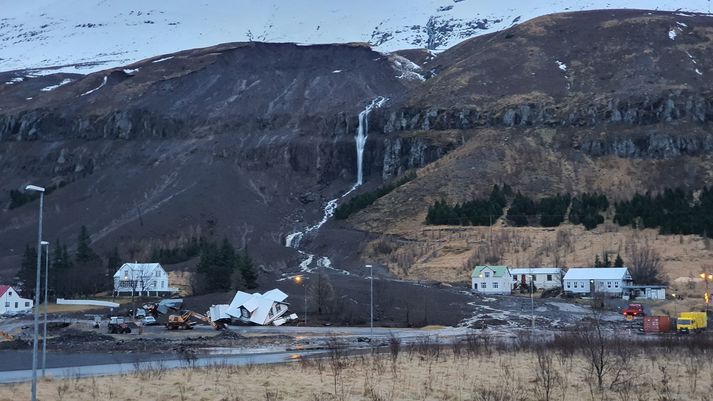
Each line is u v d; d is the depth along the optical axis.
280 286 189.75
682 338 108.94
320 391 58.88
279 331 143.25
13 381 68.75
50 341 124.69
